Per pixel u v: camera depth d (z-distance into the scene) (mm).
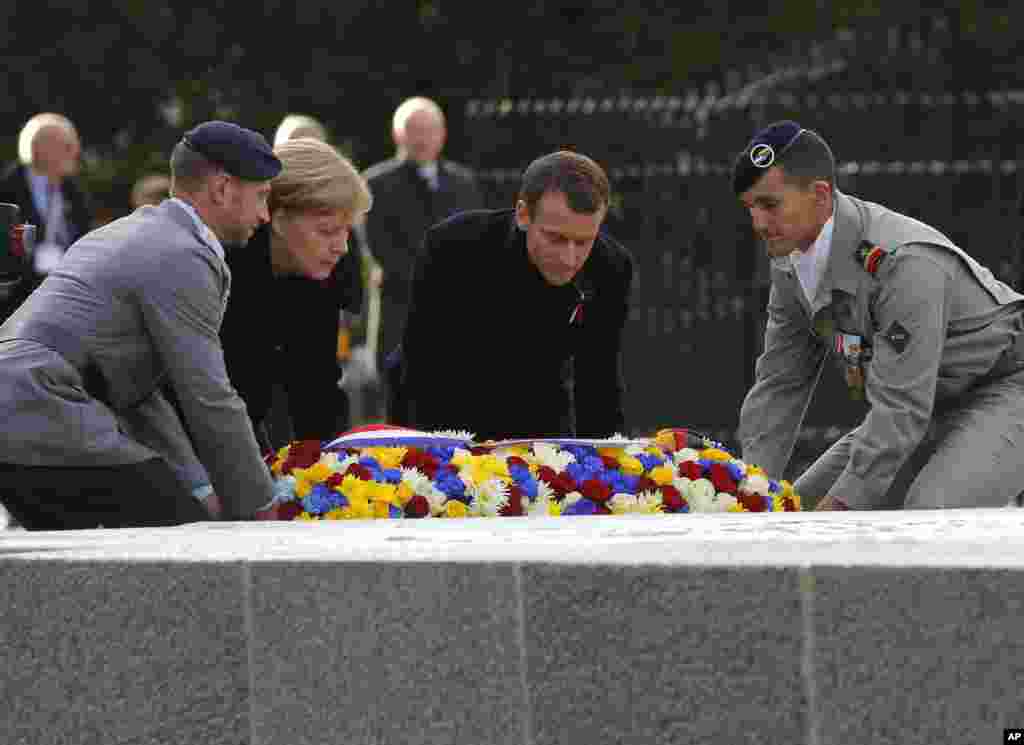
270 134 70438
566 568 8992
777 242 17500
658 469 16250
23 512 15211
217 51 72312
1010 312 17531
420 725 9508
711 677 8570
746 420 19031
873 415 17078
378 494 15453
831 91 41562
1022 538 9945
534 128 40969
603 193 17328
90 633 10789
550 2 69688
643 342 41000
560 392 18516
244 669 10195
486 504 15516
